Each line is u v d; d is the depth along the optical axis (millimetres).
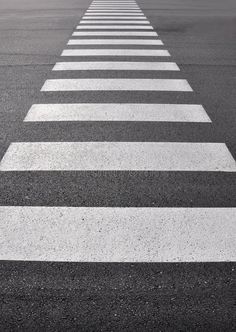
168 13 17281
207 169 4957
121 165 5023
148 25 14367
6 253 3605
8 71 8758
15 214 4129
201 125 6102
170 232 3875
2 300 3135
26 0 23094
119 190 4535
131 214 4133
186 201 4348
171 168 4973
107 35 12617
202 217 4094
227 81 8211
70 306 3080
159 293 3199
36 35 12641
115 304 3098
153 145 5500
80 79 8211
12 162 5074
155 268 3451
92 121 6211
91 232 3869
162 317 2984
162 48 11008
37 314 3012
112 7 19266
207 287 3260
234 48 11062
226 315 3000
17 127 5992
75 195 4441
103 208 4227
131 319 2971
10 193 4477
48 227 3938
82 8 19000
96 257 3562
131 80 8180
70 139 5648
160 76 8492
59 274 3385
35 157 5188
